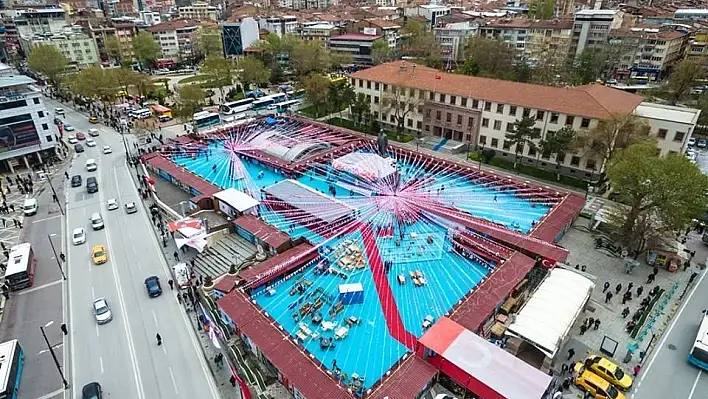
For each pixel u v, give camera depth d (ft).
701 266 189.37
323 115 395.96
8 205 246.88
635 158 182.60
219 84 474.49
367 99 361.71
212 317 161.58
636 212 184.24
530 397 115.03
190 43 636.48
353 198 239.91
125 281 184.44
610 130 232.73
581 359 142.61
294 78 525.75
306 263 186.91
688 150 302.86
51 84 502.79
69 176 282.97
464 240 198.80
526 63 455.22
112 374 141.38
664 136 244.83
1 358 136.36
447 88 307.78
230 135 335.47
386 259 190.39
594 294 172.04
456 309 152.87
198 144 318.24
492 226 207.41
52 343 153.58
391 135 338.95
